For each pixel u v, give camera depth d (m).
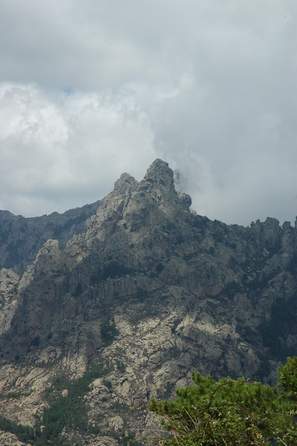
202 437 61.28
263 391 66.06
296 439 61.97
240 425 60.16
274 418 64.06
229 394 65.69
